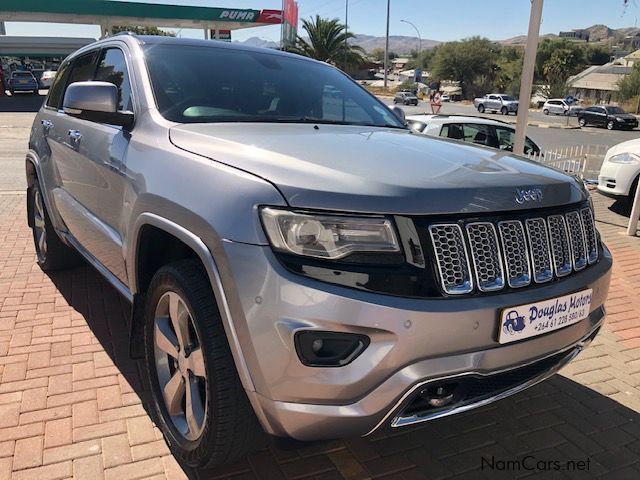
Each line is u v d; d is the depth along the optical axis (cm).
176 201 231
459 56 7625
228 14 3108
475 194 212
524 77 659
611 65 6844
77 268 505
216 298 208
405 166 225
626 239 697
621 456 278
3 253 550
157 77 310
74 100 295
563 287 234
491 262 213
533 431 296
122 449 263
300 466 260
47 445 264
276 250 196
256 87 337
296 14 3362
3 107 2850
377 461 267
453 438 287
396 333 193
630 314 456
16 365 334
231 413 212
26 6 2642
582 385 344
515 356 218
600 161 1161
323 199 197
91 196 340
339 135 280
